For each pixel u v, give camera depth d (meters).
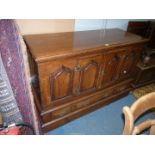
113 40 1.43
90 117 1.77
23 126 0.94
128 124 0.68
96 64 1.37
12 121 0.95
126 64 1.68
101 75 1.50
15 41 0.82
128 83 1.97
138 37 1.59
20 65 0.89
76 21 1.56
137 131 0.78
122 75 1.77
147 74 2.29
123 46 1.44
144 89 2.39
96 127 1.65
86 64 1.29
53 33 1.45
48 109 1.32
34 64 1.14
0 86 0.81
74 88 1.38
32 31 1.36
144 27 2.03
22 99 0.97
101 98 1.77
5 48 0.78
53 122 1.45
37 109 1.38
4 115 0.91
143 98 0.82
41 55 1.01
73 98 1.44
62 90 1.30
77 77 1.32
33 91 1.42
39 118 1.40
